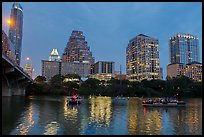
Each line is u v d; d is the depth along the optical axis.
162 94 169.62
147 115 42.25
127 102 88.94
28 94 159.50
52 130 25.00
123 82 191.62
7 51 99.12
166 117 39.53
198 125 30.31
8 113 40.31
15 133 23.05
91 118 35.91
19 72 94.00
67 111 46.19
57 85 179.00
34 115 38.03
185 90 162.50
